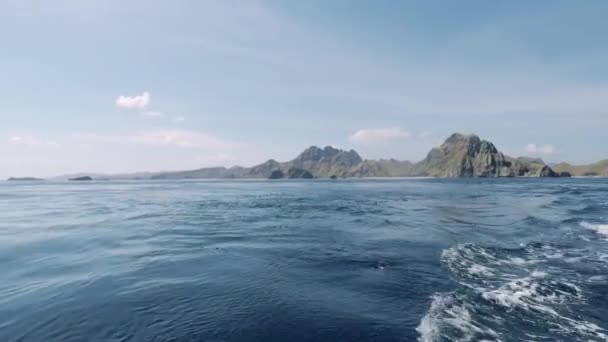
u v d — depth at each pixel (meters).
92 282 12.05
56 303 10.09
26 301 10.30
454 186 111.62
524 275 12.46
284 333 8.09
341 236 21.05
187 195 71.69
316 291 10.93
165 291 10.98
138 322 8.74
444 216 31.09
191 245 18.47
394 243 18.61
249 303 9.92
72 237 21.14
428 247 17.45
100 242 19.52
